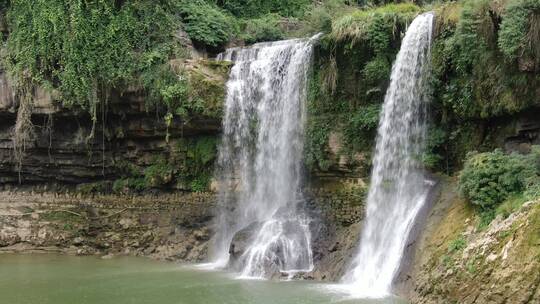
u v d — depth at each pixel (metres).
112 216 26.06
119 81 24.98
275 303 14.98
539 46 15.34
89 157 26.94
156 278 18.97
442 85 18.55
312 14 25.45
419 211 17.17
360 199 20.41
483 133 17.78
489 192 14.21
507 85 16.41
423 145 18.86
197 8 28.34
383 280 16.45
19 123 25.86
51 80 25.89
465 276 13.05
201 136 25.25
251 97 24.28
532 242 11.88
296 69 23.11
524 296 11.49
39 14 25.84
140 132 25.83
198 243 24.06
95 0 25.47
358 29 20.91
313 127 22.27
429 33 18.80
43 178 27.83
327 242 19.72
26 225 25.70
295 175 22.69
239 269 19.86
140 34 25.59
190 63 24.86
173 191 25.81
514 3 15.54
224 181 24.62
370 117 20.66
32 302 15.94
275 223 20.45
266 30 30.19
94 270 20.73
